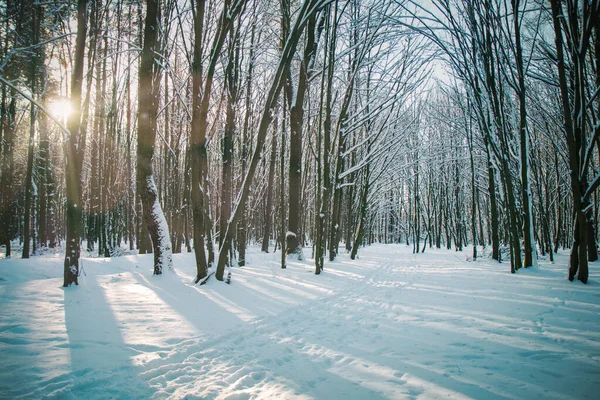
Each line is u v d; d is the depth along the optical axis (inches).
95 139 644.7
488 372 123.6
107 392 118.6
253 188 1080.2
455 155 948.0
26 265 383.6
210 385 125.0
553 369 123.8
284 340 177.6
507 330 173.3
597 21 298.7
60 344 159.8
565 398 102.3
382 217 1881.2
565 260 549.6
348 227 954.1
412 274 452.1
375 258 738.8
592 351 139.9
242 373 135.5
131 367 137.8
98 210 771.4
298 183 604.4
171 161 961.5
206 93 318.7
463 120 691.4
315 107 700.0
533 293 262.4
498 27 363.9
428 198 1120.8
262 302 266.2
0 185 649.6
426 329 184.7
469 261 602.2
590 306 213.8
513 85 374.9
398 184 1185.4
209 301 260.2
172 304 246.1
